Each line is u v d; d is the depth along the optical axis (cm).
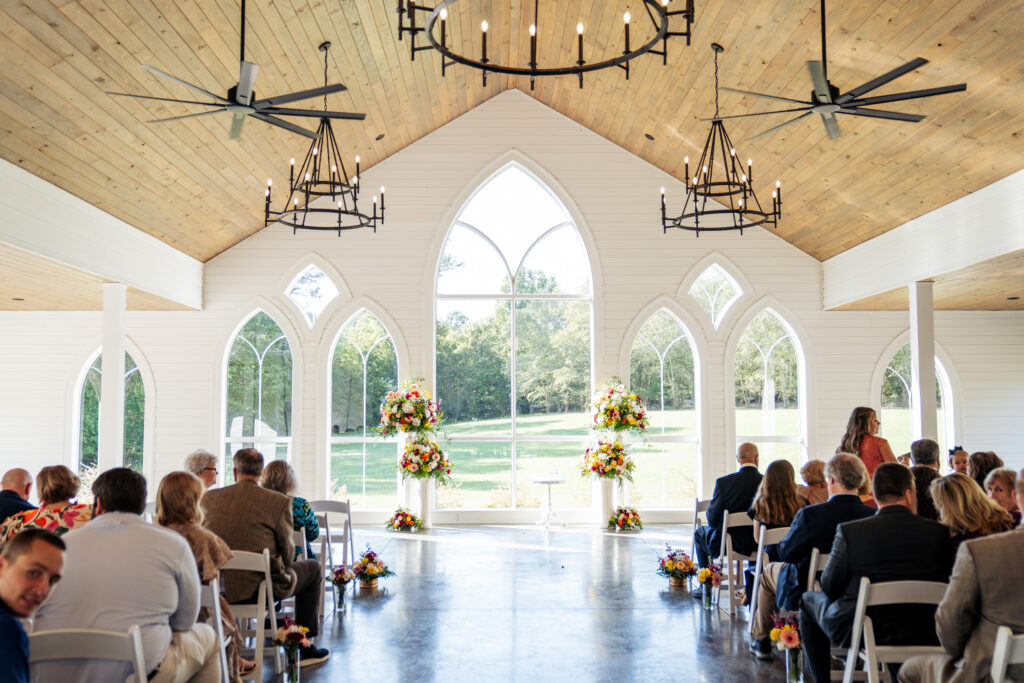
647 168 1104
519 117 1108
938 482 376
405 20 789
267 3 639
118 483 329
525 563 817
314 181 750
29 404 1073
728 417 1084
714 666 498
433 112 1047
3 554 242
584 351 1113
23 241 643
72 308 1049
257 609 447
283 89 777
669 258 1096
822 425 1084
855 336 1095
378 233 1090
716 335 1092
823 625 390
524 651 529
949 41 571
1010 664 277
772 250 1101
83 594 311
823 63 461
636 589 702
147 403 1062
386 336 1099
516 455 1100
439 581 735
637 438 1090
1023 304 1042
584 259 1116
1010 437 1105
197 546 371
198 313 1073
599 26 819
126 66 604
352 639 556
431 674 484
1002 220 695
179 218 899
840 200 901
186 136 755
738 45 723
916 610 367
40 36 526
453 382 1106
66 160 670
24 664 238
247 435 1077
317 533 564
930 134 692
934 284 863
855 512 436
